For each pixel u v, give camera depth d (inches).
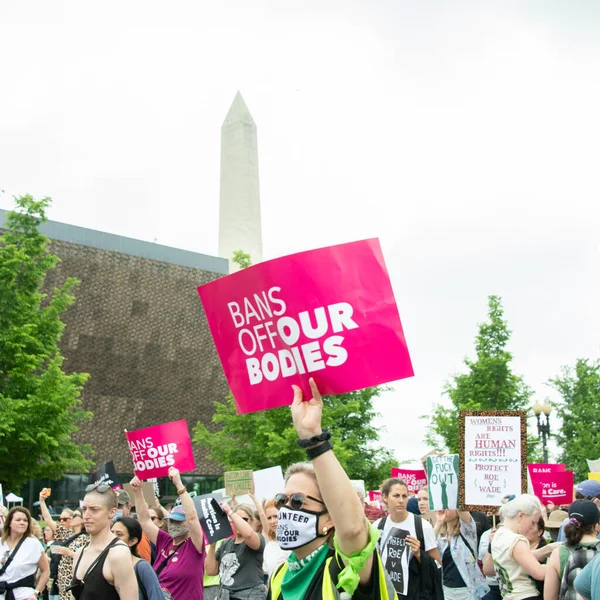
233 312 150.3
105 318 1830.7
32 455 1003.9
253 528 327.6
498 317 1348.4
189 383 1943.9
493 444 335.9
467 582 321.7
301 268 142.3
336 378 139.3
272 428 1185.4
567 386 1571.1
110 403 1818.4
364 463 1354.6
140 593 222.5
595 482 264.8
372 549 119.0
